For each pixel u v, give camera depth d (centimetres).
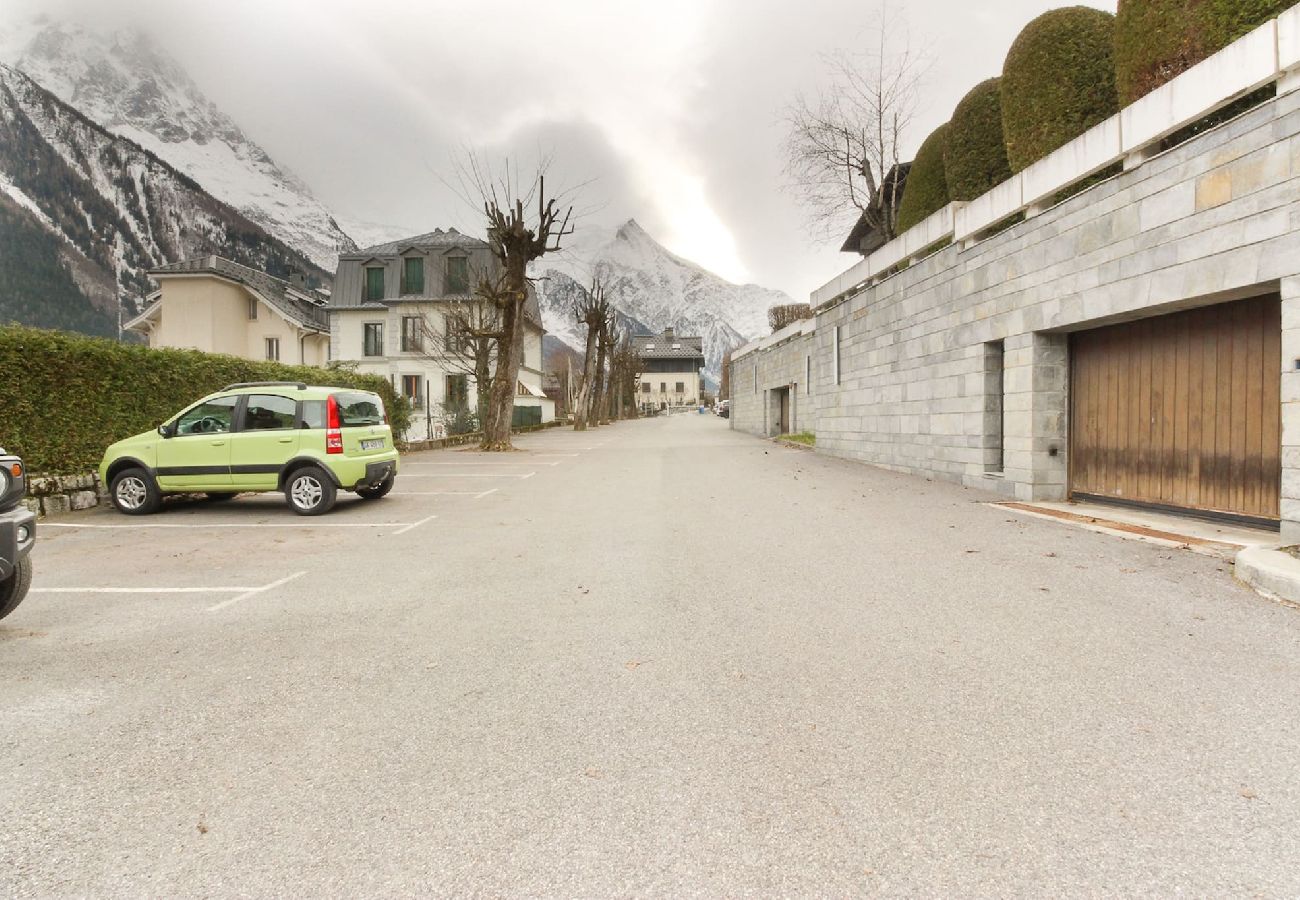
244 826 237
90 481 1033
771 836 228
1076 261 827
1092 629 422
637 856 218
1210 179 643
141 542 768
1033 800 244
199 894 204
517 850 222
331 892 204
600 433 3862
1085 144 805
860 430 1577
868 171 2184
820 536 736
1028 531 732
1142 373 809
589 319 4503
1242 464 690
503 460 1939
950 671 363
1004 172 1213
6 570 416
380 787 261
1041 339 916
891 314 1387
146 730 310
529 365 5109
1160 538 666
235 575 606
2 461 425
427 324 3838
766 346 3105
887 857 216
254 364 1418
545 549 703
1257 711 309
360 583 575
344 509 1022
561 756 282
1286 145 571
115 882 209
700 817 239
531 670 375
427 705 333
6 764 280
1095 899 195
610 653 399
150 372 1141
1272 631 411
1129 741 284
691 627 443
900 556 632
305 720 318
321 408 965
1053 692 334
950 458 1155
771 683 352
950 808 241
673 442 2762
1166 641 398
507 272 2338
